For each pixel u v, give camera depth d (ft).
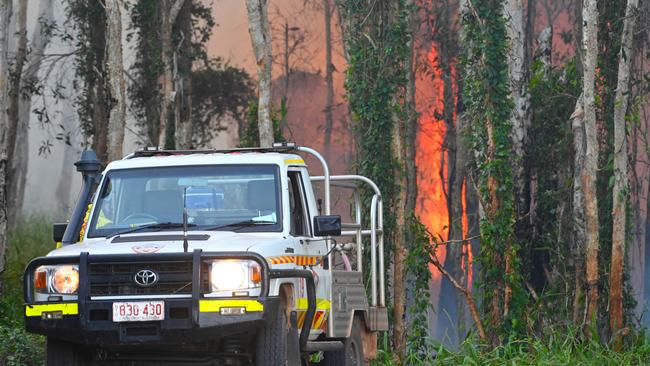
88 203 66.03
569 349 104.88
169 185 65.46
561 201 168.66
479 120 146.10
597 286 128.36
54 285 58.39
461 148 228.43
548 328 130.41
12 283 154.51
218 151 70.64
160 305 56.90
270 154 66.69
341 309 72.95
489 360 101.55
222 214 64.49
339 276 73.36
